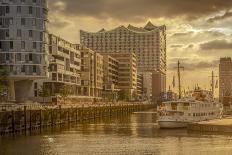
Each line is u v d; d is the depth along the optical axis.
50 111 133.50
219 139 97.88
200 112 131.75
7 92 149.50
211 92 155.75
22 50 150.50
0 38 150.12
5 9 150.25
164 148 85.62
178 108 126.00
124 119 190.50
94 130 124.31
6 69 143.88
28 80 158.38
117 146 88.62
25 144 89.31
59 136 105.81
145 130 124.12
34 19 152.12
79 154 78.62
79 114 168.62
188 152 80.62
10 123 106.38
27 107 116.06
